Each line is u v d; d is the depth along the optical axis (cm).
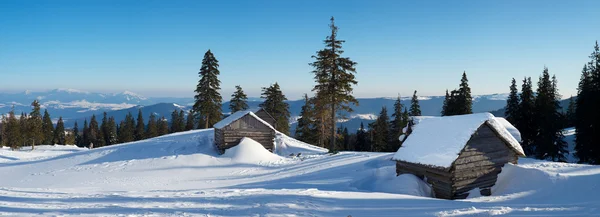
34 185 2005
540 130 3622
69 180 2153
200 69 4616
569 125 5547
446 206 1011
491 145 1596
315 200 1035
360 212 909
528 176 1511
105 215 815
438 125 1712
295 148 3366
